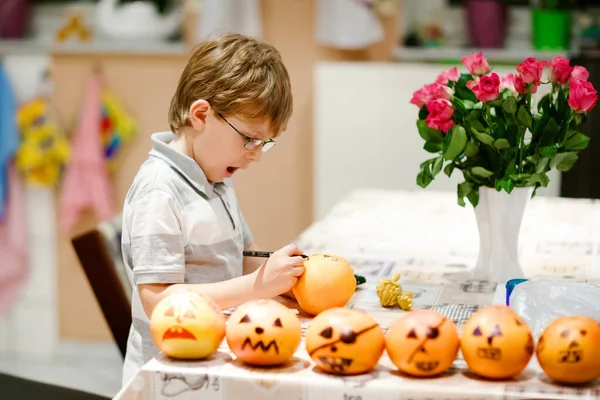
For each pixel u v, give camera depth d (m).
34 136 3.37
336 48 3.25
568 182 2.64
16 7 3.49
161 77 3.34
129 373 1.34
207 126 1.30
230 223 1.40
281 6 3.23
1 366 3.54
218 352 1.07
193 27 3.31
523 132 1.36
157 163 1.34
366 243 1.73
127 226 1.32
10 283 3.56
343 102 3.11
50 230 3.50
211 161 1.34
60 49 3.36
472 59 1.39
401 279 1.46
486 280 1.45
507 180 1.37
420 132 1.41
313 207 3.37
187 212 1.32
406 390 0.95
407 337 0.97
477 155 1.40
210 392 0.99
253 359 1.00
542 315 1.14
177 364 1.03
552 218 1.97
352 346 0.97
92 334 3.58
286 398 0.97
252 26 3.17
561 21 3.19
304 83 3.28
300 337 1.03
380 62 3.25
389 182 3.14
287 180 3.37
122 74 3.36
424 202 2.17
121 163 3.42
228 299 1.22
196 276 1.34
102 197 3.35
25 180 3.46
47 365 3.55
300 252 1.26
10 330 3.62
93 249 1.53
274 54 1.33
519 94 1.36
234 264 1.40
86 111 3.31
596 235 1.80
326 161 3.17
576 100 1.30
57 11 3.62
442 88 1.37
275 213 3.40
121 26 3.36
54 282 3.55
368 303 1.31
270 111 1.28
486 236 1.45
